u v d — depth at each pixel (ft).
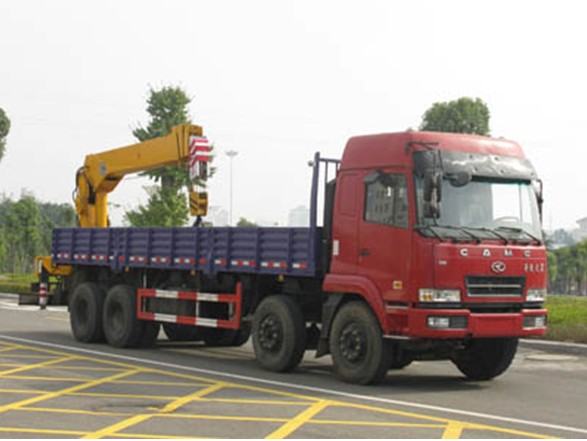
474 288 35.78
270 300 42.04
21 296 60.64
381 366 36.58
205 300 46.96
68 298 59.93
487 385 38.73
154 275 51.98
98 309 53.67
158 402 31.99
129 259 52.21
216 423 28.02
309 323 42.32
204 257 46.57
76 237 57.41
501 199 37.50
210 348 53.72
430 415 30.12
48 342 53.93
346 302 39.27
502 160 37.88
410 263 35.32
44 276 60.18
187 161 54.75
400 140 36.76
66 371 40.37
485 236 36.24
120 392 34.24
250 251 43.60
